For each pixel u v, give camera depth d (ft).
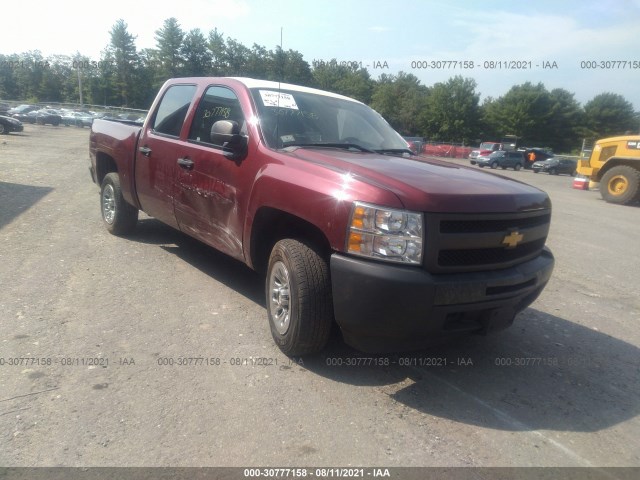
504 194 10.59
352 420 9.46
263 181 11.86
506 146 154.71
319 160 11.55
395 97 220.64
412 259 9.43
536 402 10.55
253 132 12.94
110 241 20.11
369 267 9.43
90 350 11.33
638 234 31.35
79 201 28.48
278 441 8.71
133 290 15.03
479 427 9.53
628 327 15.16
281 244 11.36
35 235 20.44
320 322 10.66
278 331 11.60
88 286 15.12
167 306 14.02
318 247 11.04
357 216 9.68
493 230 10.23
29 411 9.04
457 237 9.69
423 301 9.29
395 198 9.52
